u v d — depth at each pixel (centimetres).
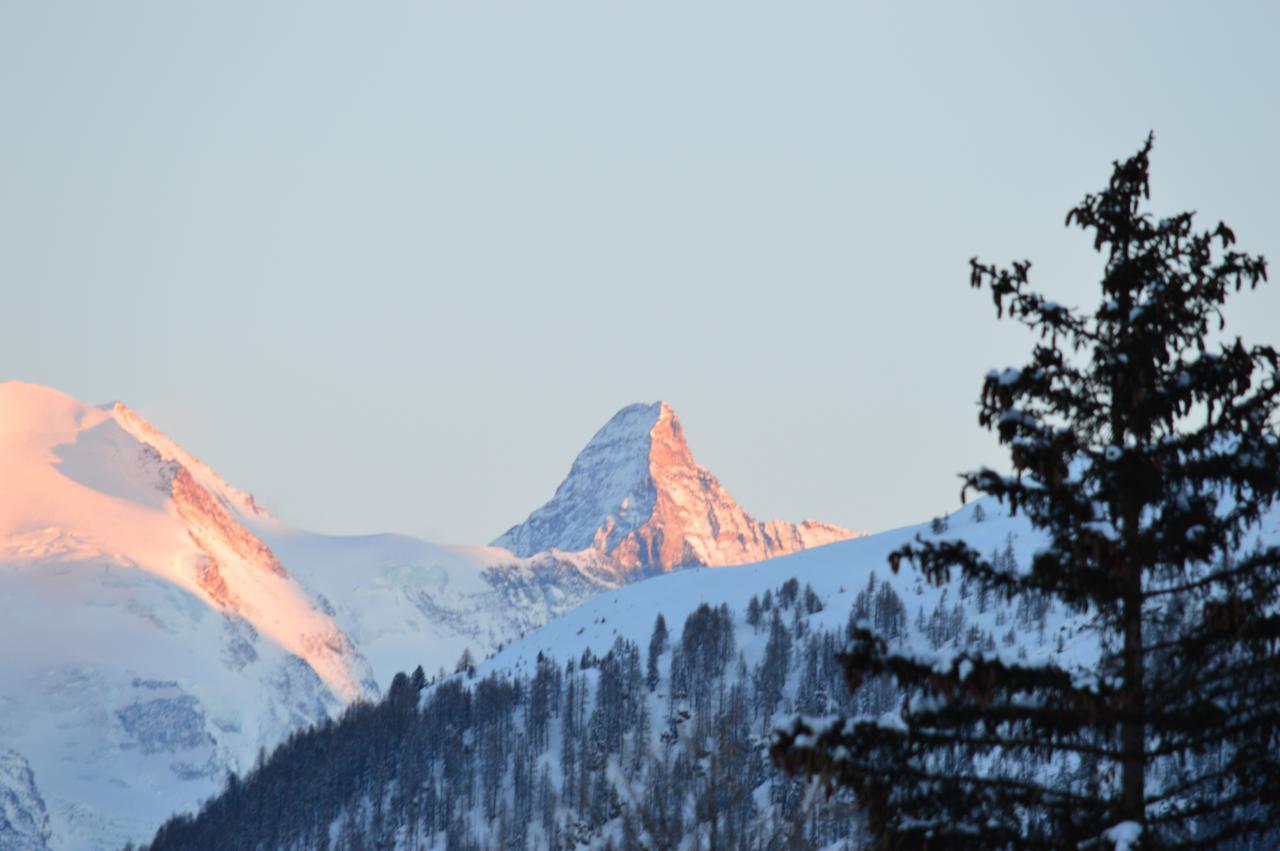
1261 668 10125
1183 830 10275
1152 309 10512
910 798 10169
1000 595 10438
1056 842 10019
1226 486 10631
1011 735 10331
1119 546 10144
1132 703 10188
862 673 10062
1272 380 10425
